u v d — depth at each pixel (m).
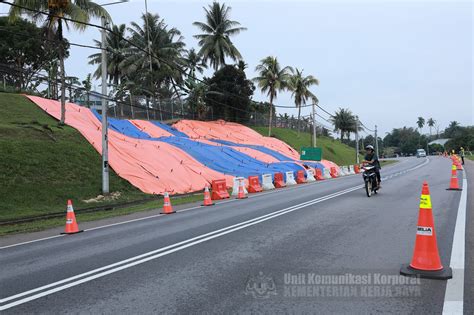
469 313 4.21
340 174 37.91
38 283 5.76
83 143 23.89
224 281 5.43
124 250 7.76
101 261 6.91
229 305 4.56
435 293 4.80
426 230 5.61
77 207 17.11
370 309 4.36
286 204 14.19
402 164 54.66
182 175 24.69
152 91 47.72
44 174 19.06
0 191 16.44
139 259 6.88
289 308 4.43
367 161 15.91
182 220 11.74
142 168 23.50
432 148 145.38
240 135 44.38
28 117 26.61
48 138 22.55
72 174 20.17
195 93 46.53
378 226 9.19
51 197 17.52
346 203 13.62
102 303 4.75
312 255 6.70
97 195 19.30
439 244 7.27
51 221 13.92
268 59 51.22
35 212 15.48
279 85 50.59
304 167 33.94
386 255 6.57
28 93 36.97
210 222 10.86
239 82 50.16
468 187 17.33
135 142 27.25
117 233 10.09
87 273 6.14
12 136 21.34
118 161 23.31
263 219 10.80
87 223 12.88
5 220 13.91
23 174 18.30
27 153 20.05
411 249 6.94
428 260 5.54
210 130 42.12
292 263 6.24
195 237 8.68
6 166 18.27
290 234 8.55
